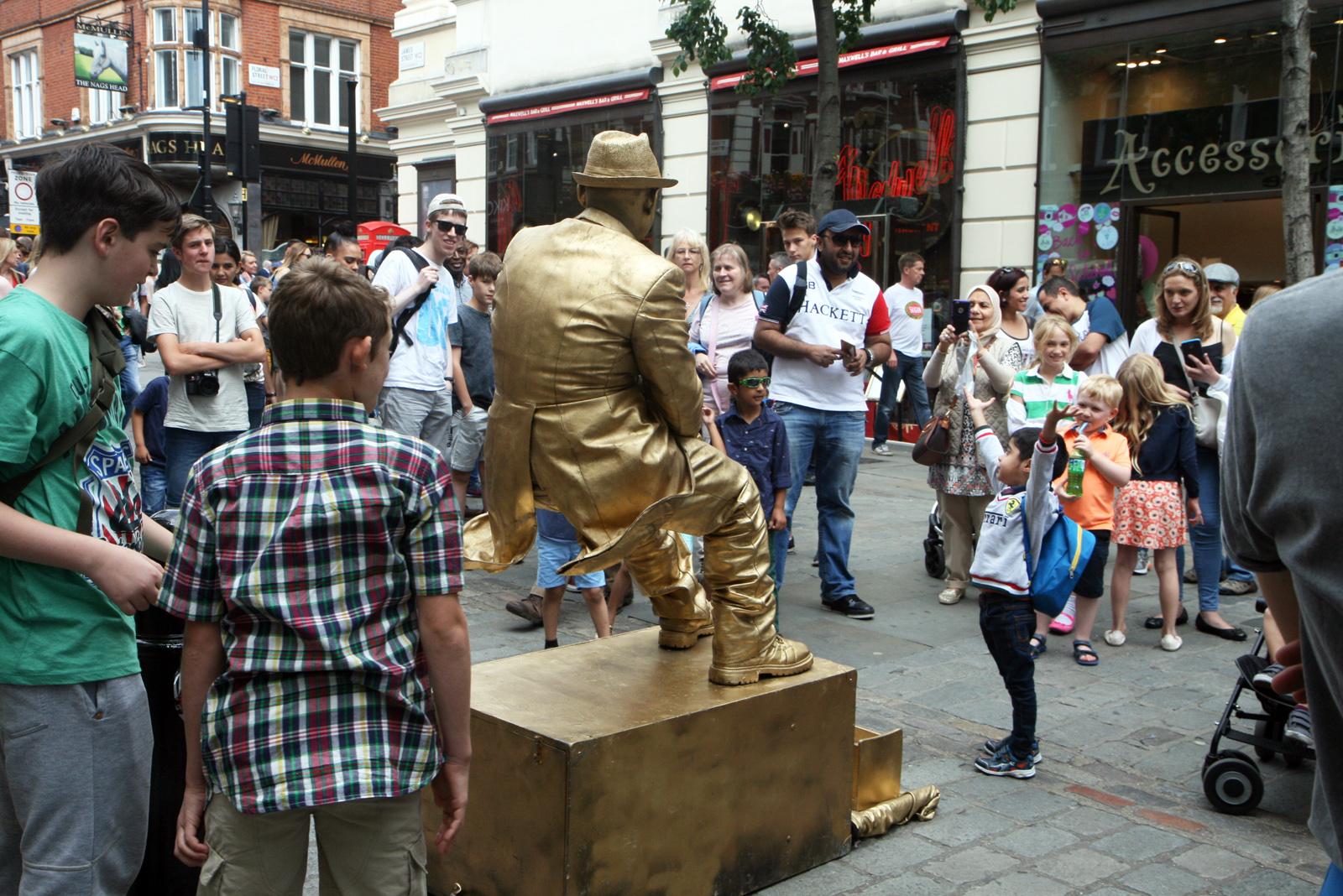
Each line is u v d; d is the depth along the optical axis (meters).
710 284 7.93
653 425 3.17
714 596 3.38
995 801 3.98
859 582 6.98
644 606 6.47
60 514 2.35
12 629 2.32
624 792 2.94
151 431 7.01
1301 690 1.73
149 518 2.89
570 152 15.97
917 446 6.50
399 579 2.14
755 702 3.22
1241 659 4.11
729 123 13.72
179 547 2.13
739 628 3.34
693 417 3.20
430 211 6.98
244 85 28.73
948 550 6.59
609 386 3.08
